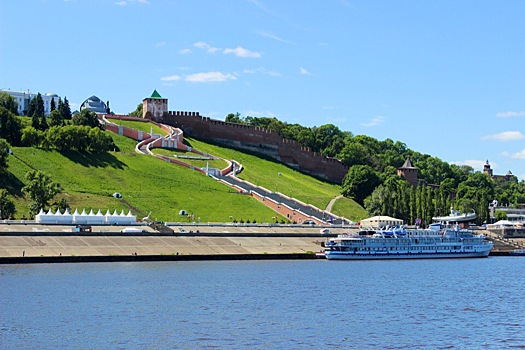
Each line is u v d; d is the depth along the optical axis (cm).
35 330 10631
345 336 10519
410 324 11400
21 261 17962
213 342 10050
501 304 13362
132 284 15050
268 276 16962
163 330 10744
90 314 11812
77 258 18625
